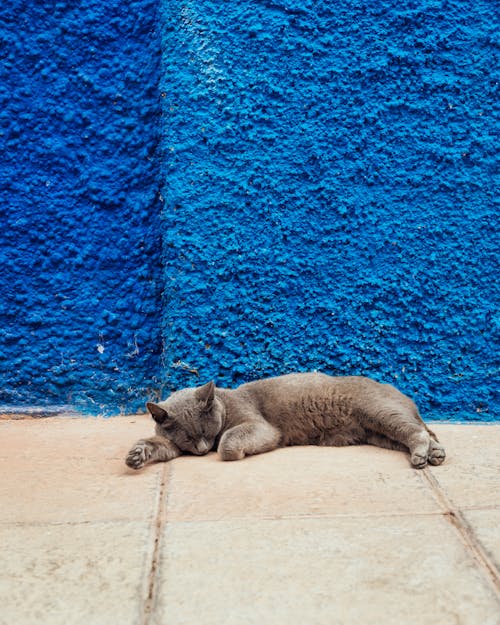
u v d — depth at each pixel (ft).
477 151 4.70
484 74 4.71
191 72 4.67
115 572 2.40
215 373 4.65
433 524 2.69
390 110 4.69
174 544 2.59
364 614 2.13
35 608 2.21
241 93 4.67
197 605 2.20
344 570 2.37
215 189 4.66
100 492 3.19
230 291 4.65
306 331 4.67
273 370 4.68
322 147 4.68
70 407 4.86
